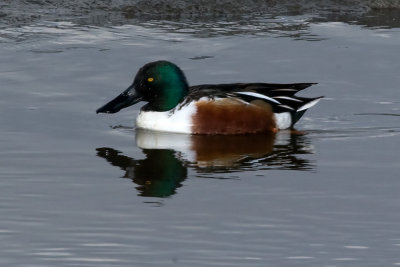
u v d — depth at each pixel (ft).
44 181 57.88
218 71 74.90
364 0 87.76
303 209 54.13
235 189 56.90
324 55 77.71
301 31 82.64
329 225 52.24
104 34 81.71
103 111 67.26
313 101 68.13
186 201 55.26
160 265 48.19
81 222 52.54
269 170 59.93
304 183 57.72
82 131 66.03
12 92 71.20
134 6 86.43
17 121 66.85
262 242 50.34
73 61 76.59
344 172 59.41
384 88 72.38
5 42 79.77
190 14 85.92
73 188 56.95
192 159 61.93
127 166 60.44
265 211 53.88
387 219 52.90
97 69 75.36
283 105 67.82
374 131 66.49
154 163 61.05
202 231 51.55
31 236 50.90
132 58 77.20
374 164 60.64
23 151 62.28
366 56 77.56
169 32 82.38
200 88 68.44
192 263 48.34
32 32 81.61
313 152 63.05
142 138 65.67
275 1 87.61
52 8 85.92
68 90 71.97
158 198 55.62
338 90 72.23
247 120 67.21
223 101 67.15
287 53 78.18
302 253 49.29
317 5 87.66
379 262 48.44
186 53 78.18
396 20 85.51
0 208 54.03
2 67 75.41
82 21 84.07
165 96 67.56
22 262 48.32
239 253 49.29
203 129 67.10
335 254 49.21
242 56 77.61
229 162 61.41
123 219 52.90
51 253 49.21
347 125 67.56
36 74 74.33
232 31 82.69
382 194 56.08
